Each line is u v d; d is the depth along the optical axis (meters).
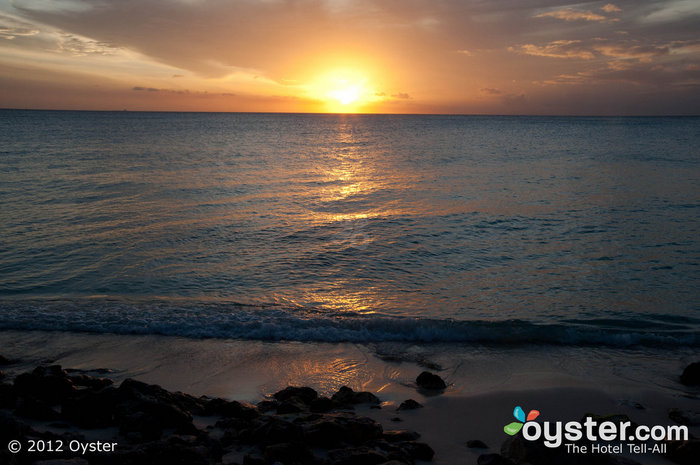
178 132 93.06
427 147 63.34
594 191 27.28
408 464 4.61
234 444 5.13
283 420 5.21
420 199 25.33
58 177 31.20
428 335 9.59
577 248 16.16
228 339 9.44
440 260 14.99
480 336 9.55
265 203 24.02
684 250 15.80
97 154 46.44
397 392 7.12
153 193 26.19
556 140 76.81
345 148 61.34
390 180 32.41
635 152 52.50
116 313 10.63
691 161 42.22
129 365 8.17
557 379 7.55
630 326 10.27
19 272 13.59
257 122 178.75
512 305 11.42
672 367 8.20
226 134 91.62
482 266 14.38
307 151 56.25
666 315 10.82
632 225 19.22
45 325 9.95
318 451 4.96
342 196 26.16
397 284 12.88
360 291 12.37
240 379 7.63
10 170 33.94
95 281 12.98
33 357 8.48
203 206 23.05
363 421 5.32
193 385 7.38
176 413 5.46
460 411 6.36
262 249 16.09
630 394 6.93
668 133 99.81
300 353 8.78
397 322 9.92
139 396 5.71
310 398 6.63
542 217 20.81
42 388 6.23
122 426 5.30
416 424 5.96
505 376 7.80
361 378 7.72
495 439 5.57
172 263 14.55
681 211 21.78
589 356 8.70
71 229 18.30
